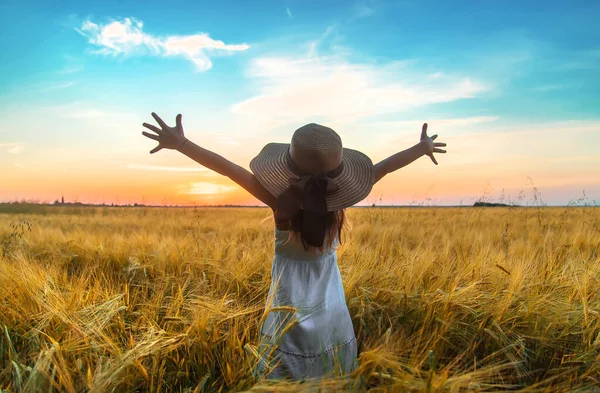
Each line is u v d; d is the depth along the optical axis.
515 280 3.64
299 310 2.52
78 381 2.30
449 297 3.27
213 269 4.56
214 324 2.76
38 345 2.70
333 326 2.57
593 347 2.82
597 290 3.65
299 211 2.41
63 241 7.41
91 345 2.54
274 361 2.46
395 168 2.94
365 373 2.09
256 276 4.45
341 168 2.58
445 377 1.93
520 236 9.19
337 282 2.73
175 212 26.64
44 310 3.09
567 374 2.66
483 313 3.23
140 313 3.17
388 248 6.57
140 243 6.52
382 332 3.15
